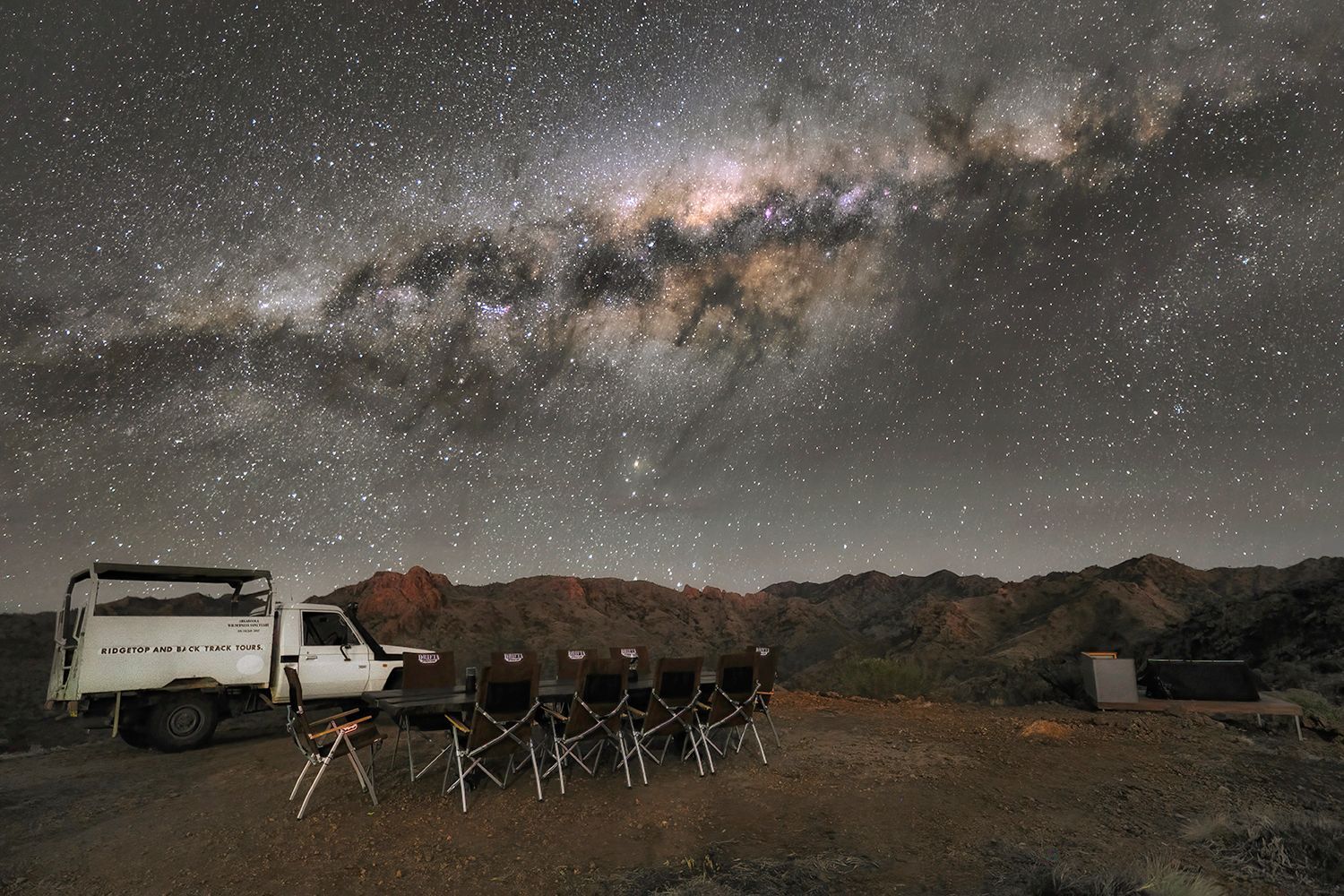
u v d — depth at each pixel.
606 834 5.43
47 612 30.47
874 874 4.61
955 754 7.57
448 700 6.48
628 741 7.72
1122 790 6.36
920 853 4.96
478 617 56.72
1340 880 4.48
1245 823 5.31
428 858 5.10
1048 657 36.91
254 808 6.48
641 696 7.63
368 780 6.63
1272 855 4.78
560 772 6.45
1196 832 5.18
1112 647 39.34
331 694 11.02
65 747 11.13
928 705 11.34
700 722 7.42
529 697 6.37
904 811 5.82
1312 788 6.43
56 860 5.58
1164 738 8.25
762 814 5.80
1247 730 8.85
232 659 10.51
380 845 5.39
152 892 4.87
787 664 57.56
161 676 10.07
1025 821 5.59
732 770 7.07
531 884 4.64
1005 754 7.60
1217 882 4.43
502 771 7.09
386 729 10.13
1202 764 7.18
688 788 6.47
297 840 5.58
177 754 9.77
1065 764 7.20
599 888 4.54
